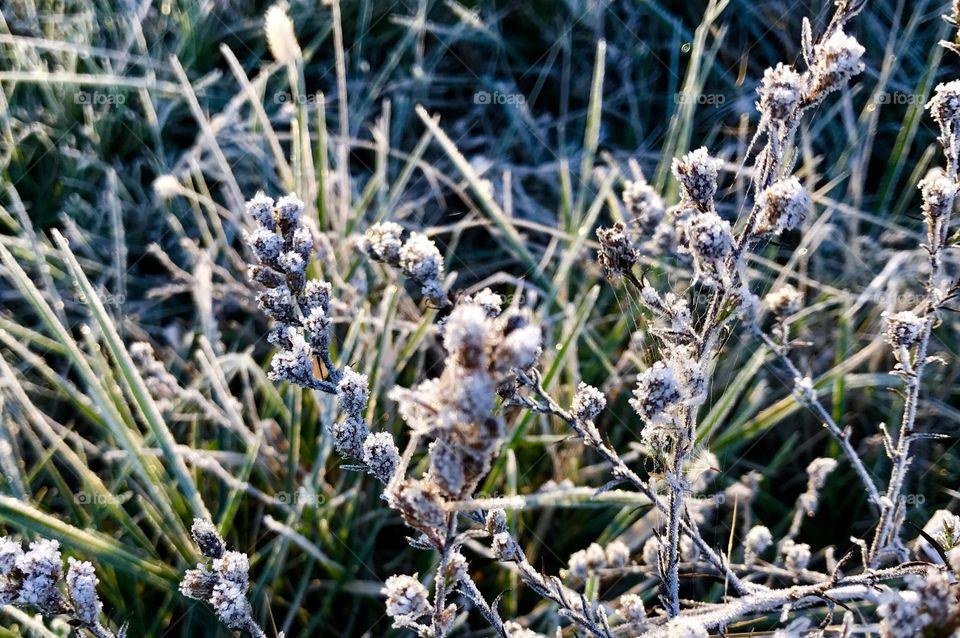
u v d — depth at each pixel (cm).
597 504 38
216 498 42
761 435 43
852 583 30
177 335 45
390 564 41
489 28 56
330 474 42
